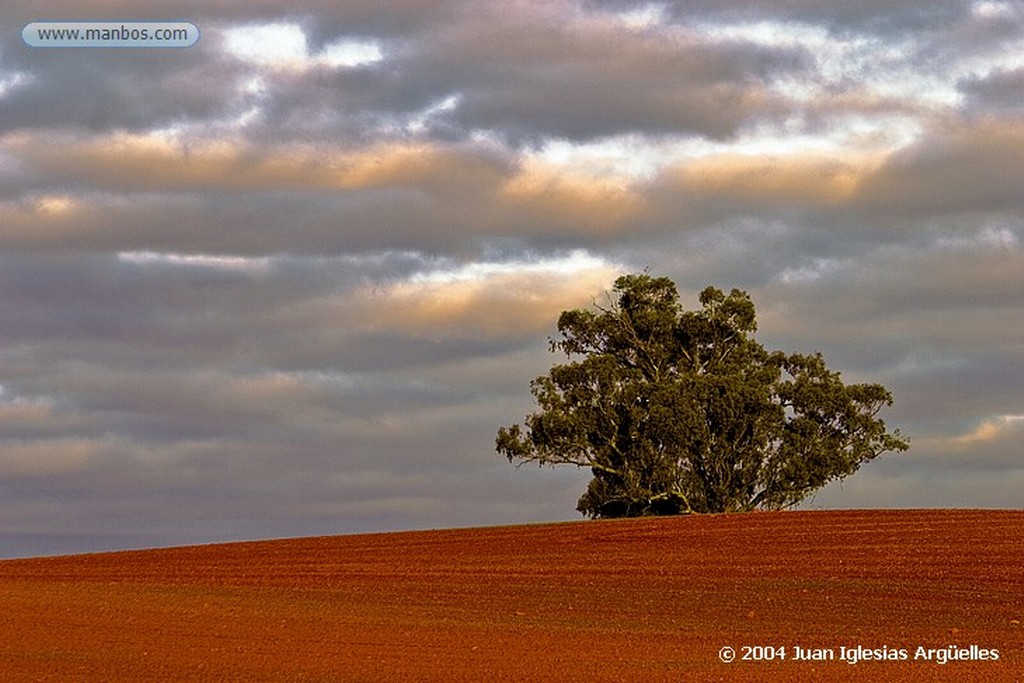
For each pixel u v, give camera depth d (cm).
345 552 5775
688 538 5703
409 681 2384
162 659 2583
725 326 8619
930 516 6209
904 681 2442
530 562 5047
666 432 7919
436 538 6306
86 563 5597
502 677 2431
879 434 8306
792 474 8075
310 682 2362
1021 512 6328
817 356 8638
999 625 3238
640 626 3194
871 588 4003
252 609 3441
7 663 2512
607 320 8762
